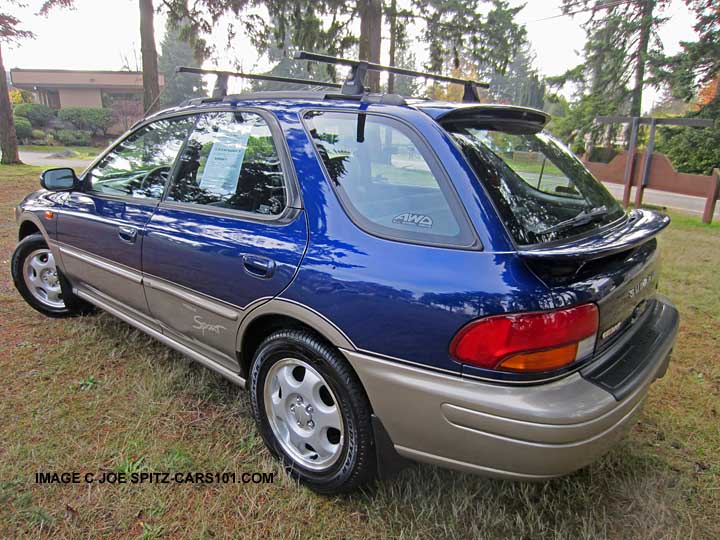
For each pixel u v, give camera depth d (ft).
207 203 8.64
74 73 116.98
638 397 6.23
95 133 112.27
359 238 6.51
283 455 7.77
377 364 6.23
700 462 8.28
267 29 44.47
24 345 11.38
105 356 10.98
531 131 8.09
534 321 5.37
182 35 43.45
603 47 83.46
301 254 6.89
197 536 6.59
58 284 12.80
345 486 7.07
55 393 9.56
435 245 5.97
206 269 8.15
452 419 5.79
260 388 7.86
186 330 9.02
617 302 6.29
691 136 62.08
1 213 26.30
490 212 5.86
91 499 7.11
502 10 48.57
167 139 9.85
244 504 7.17
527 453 5.50
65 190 11.25
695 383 10.73
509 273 5.50
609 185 55.62
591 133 89.04
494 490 7.44
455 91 102.22
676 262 20.44
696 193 31.53
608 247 5.72
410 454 6.38
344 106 7.38
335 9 44.24
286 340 7.23
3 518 6.72
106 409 9.14
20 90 129.08
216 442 8.40
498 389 5.53
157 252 9.10
